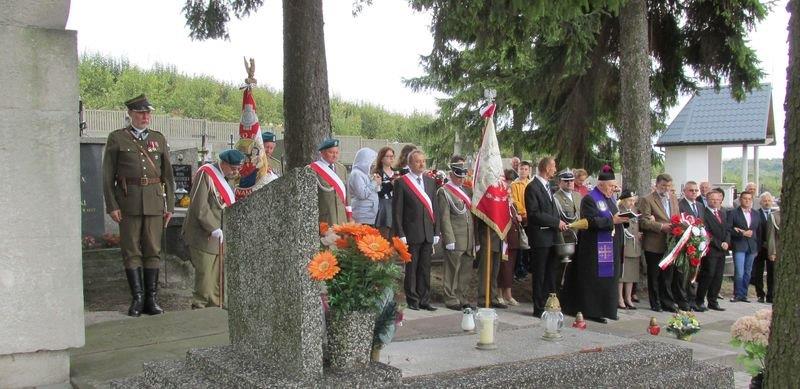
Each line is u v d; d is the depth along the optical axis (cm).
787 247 334
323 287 360
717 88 1381
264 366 358
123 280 895
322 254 336
